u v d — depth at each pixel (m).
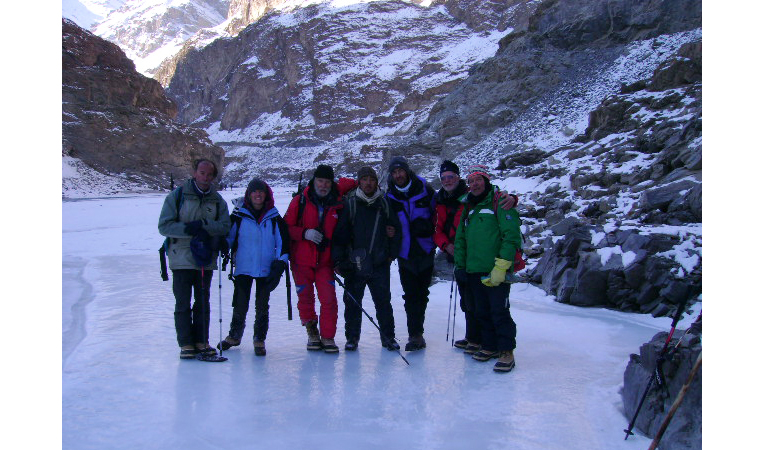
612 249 7.83
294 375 4.96
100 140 60.59
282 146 110.81
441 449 3.55
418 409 4.19
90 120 60.94
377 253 5.60
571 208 12.31
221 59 148.62
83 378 4.81
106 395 4.42
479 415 4.07
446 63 109.12
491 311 5.17
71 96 61.44
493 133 32.47
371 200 5.59
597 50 34.44
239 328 5.67
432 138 36.12
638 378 3.97
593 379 4.84
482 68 39.19
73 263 12.31
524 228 11.91
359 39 124.69
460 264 5.45
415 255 5.75
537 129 28.56
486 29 119.19
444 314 7.47
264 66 133.12
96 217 25.22
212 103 144.75
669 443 3.38
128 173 61.41
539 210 13.09
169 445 3.57
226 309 7.84
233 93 132.88
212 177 5.50
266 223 5.57
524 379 4.85
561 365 5.24
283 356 5.57
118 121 63.44
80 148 59.41
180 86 157.38
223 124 133.88
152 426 3.85
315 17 130.62
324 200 5.65
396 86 109.88
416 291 5.83
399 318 7.32
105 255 13.75
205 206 5.42
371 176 5.55
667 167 11.75
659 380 3.66
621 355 5.54
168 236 5.25
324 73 120.81
